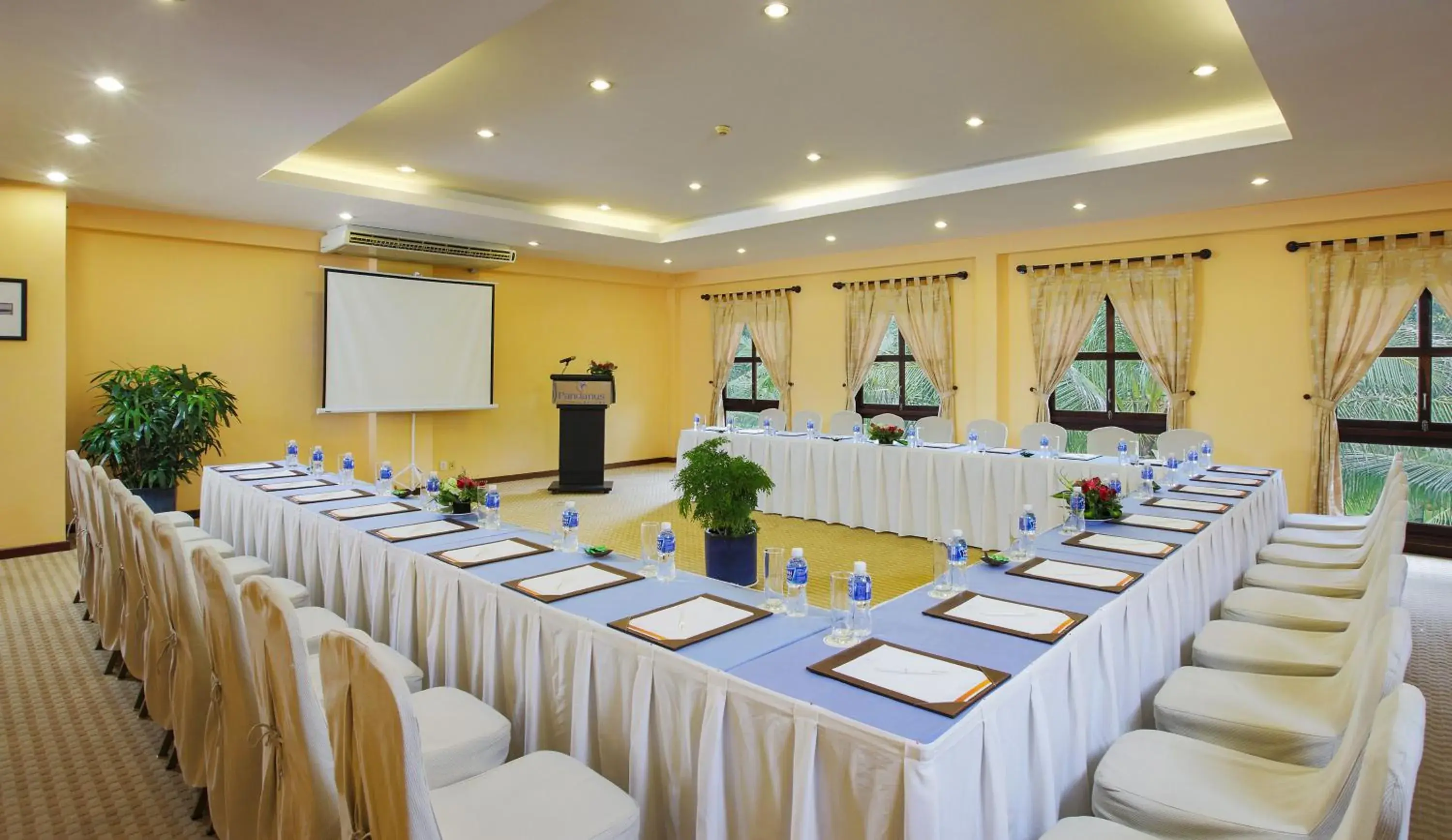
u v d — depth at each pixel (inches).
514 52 146.3
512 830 59.9
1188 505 145.8
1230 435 255.3
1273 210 240.1
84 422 242.7
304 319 290.4
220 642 76.6
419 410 310.8
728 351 401.4
